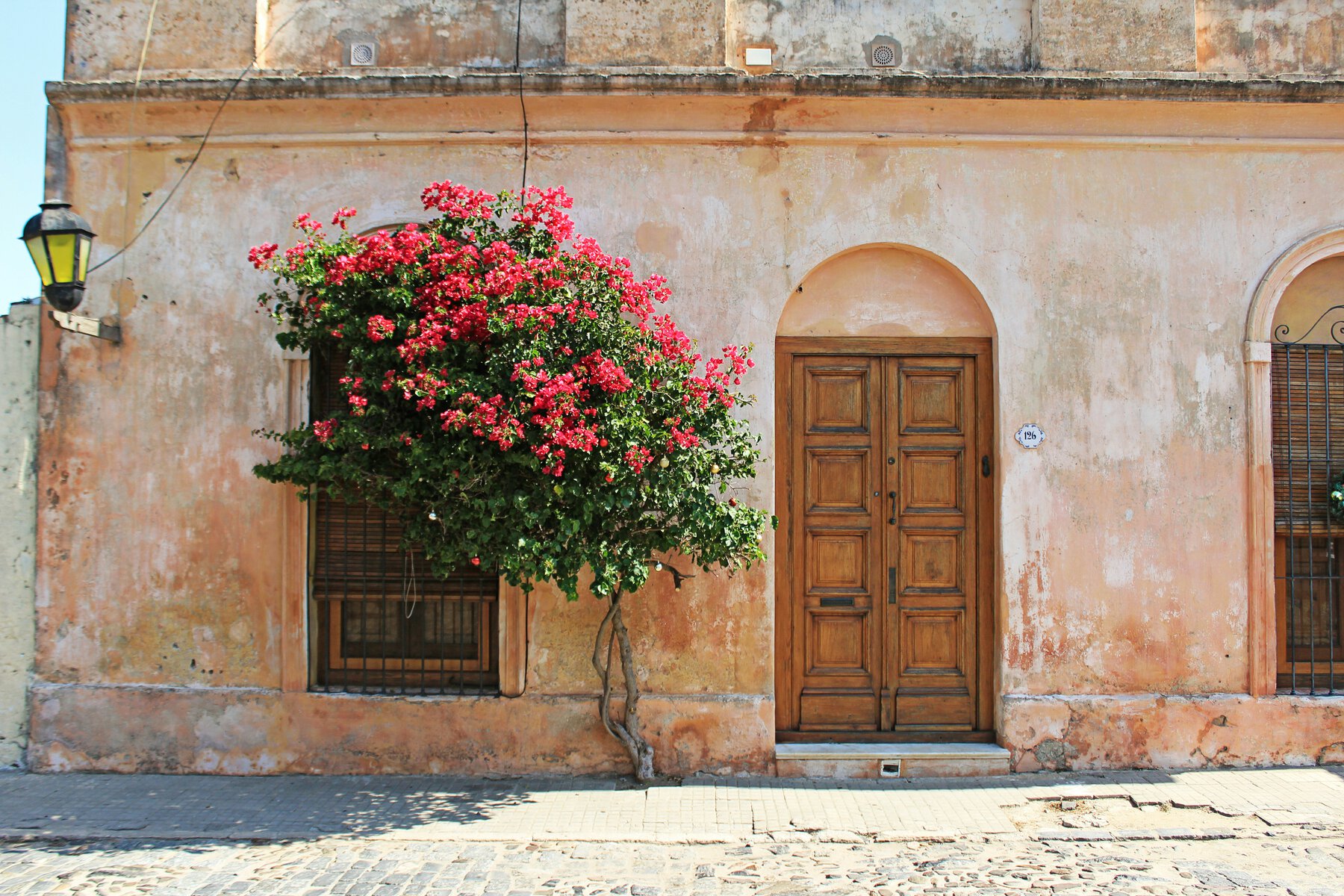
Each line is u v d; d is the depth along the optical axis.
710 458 4.77
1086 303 5.61
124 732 5.46
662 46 5.61
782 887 4.02
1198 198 5.66
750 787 5.22
